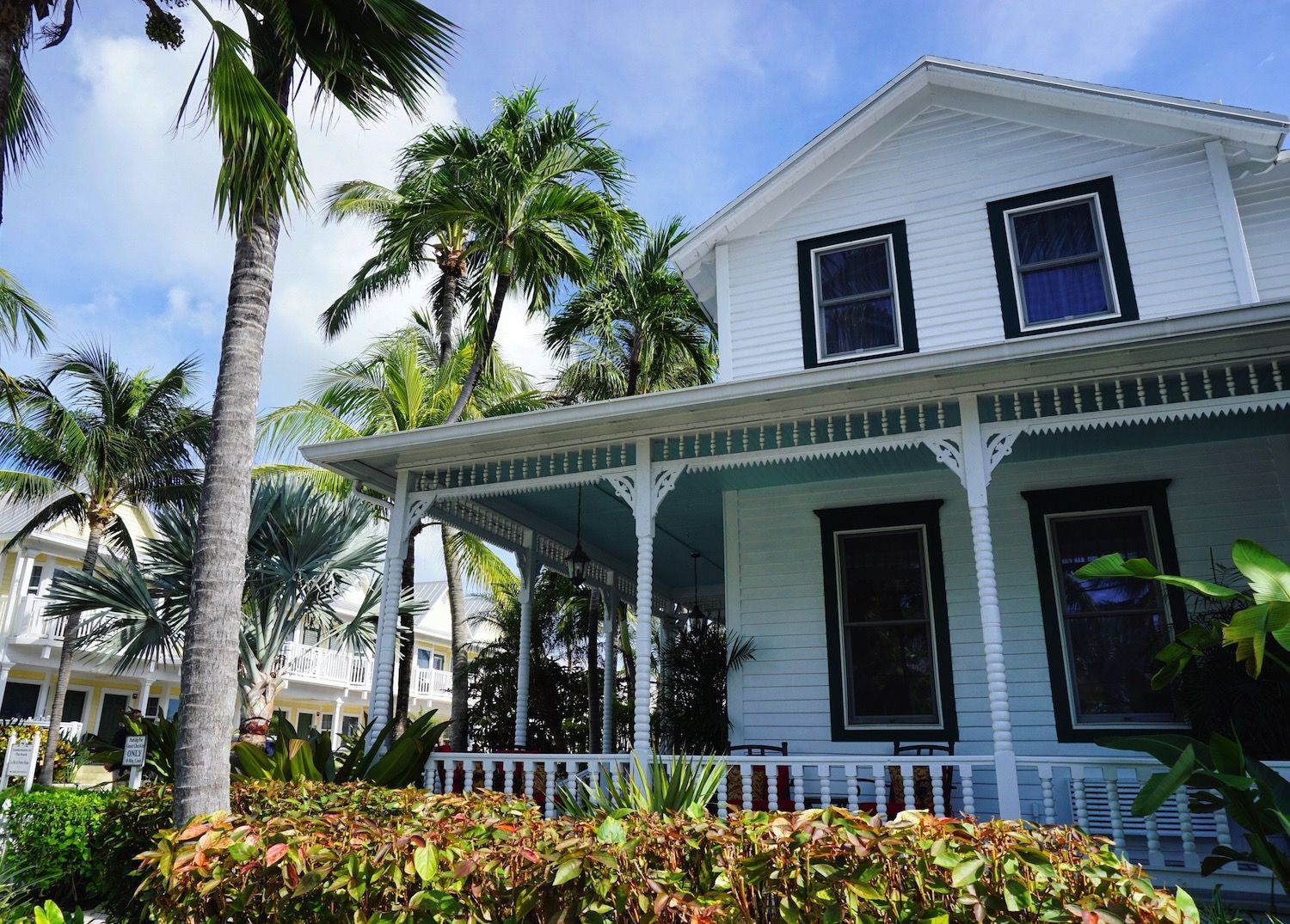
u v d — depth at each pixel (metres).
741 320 10.15
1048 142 9.32
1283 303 5.59
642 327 15.31
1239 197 8.93
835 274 9.95
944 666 8.07
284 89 6.22
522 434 7.94
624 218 12.80
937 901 2.43
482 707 16.70
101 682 21.44
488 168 11.62
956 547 8.30
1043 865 2.40
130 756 6.89
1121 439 7.59
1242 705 6.05
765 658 8.73
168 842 3.13
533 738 15.47
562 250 12.18
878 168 10.03
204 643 4.61
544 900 2.66
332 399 15.62
